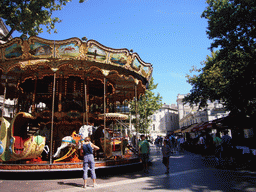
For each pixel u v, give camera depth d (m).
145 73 12.88
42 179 8.05
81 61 10.17
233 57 15.58
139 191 5.88
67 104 12.17
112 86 14.51
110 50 10.12
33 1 12.87
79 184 7.08
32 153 8.84
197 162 12.72
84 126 10.16
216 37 16.69
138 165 10.62
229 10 14.90
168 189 6.03
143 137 9.87
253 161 9.71
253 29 14.34
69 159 10.02
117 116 11.91
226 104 19.77
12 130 9.18
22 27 14.05
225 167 10.18
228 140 10.31
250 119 12.82
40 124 12.07
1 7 12.66
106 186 6.64
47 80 13.30
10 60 9.88
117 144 11.02
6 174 8.26
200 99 24.12
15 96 14.73
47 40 9.24
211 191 5.69
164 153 9.00
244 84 14.36
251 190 5.69
